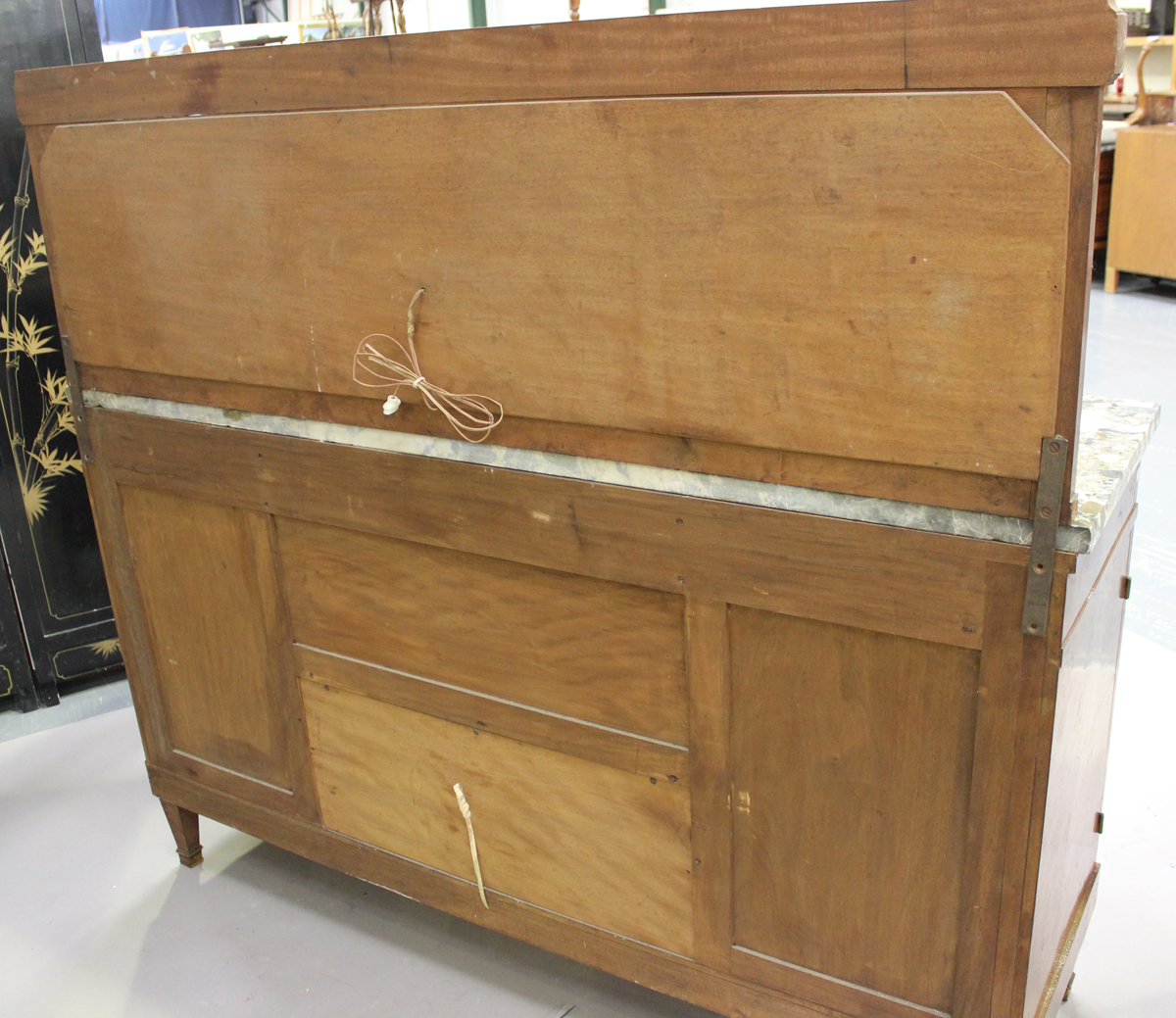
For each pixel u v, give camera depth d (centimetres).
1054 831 123
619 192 113
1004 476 103
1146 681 251
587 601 136
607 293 118
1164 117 575
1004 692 110
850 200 101
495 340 128
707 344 114
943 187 97
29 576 259
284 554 164
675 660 132
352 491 150
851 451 110
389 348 137
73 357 174
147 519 179
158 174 149
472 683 151
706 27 103
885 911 128
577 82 112
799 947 137
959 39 92
